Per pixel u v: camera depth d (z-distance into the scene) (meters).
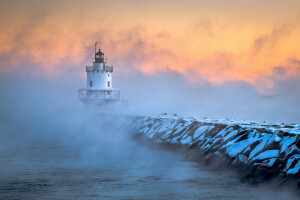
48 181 70.44
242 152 75.50
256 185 63.97
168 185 66.81
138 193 62.41
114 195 61.38
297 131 72.12
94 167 84.00
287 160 63.97
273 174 63.91
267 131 75.94
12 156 101.06
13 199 59.81
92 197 60.50
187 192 62.28
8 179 72.31
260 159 68.69
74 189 64.94
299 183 58.59
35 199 59.69
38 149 116.88
